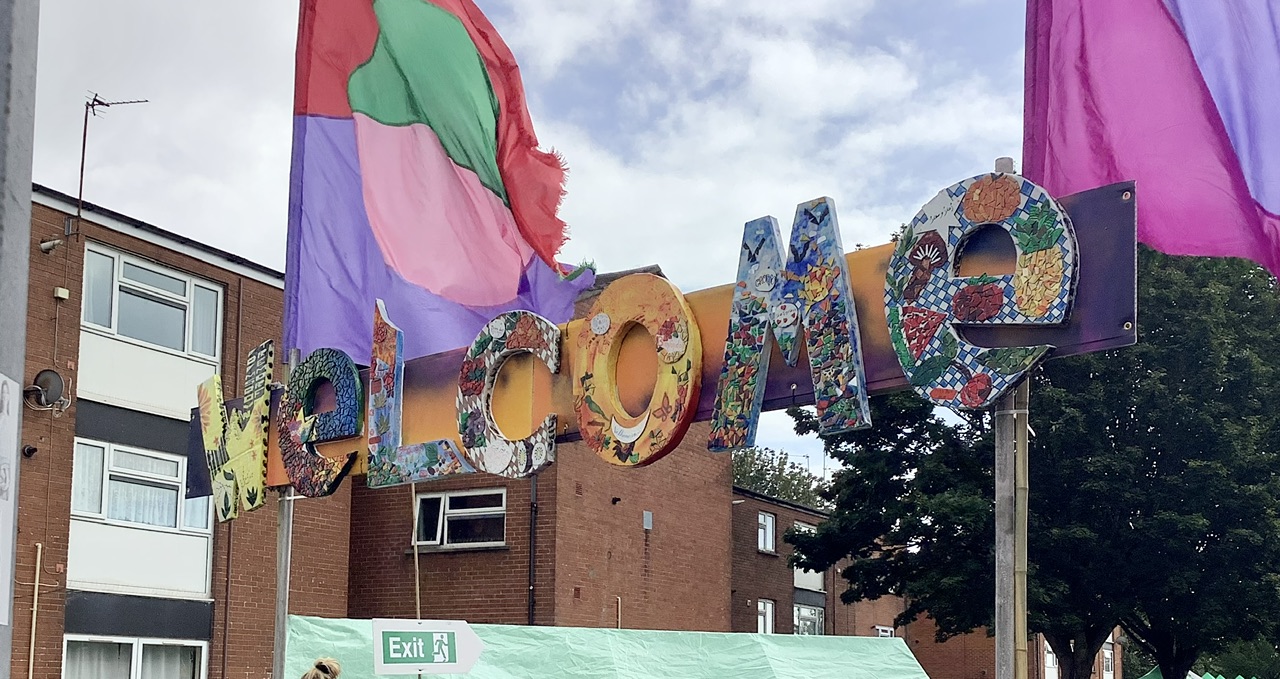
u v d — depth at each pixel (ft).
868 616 135.44
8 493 9.80
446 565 80.53
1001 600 23.79
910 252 25.21
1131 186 22.71
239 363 68.74
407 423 36.68
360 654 48.62
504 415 33.60
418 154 40.70
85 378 61.57
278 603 40.34
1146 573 88.07
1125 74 26.37
